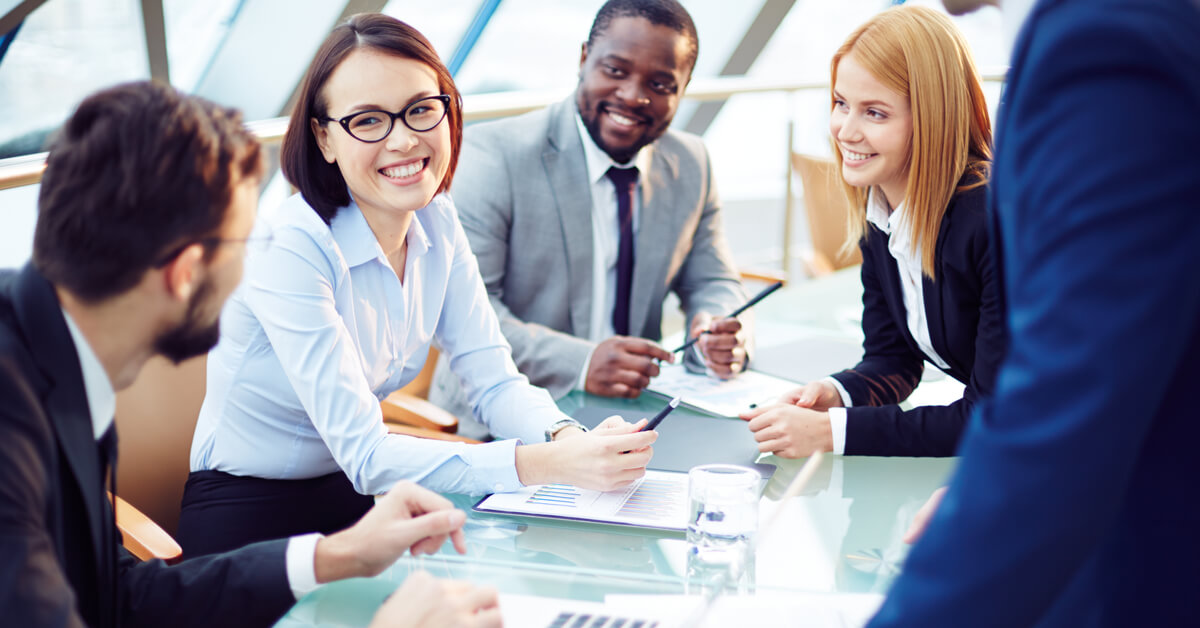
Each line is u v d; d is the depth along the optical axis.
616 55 2.01
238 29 3.46
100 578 0.90
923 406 1.47
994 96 3.55
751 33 4.41
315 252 1.38
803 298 2.42
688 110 4.59
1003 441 0.57
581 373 1.78
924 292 1.55
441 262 1.59
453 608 0.86
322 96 1.37
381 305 1.49
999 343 1.41
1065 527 0.56
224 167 0.83
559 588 1.02
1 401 0.78
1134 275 0.53
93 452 0.87
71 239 0.80
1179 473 0.63
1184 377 0.61
